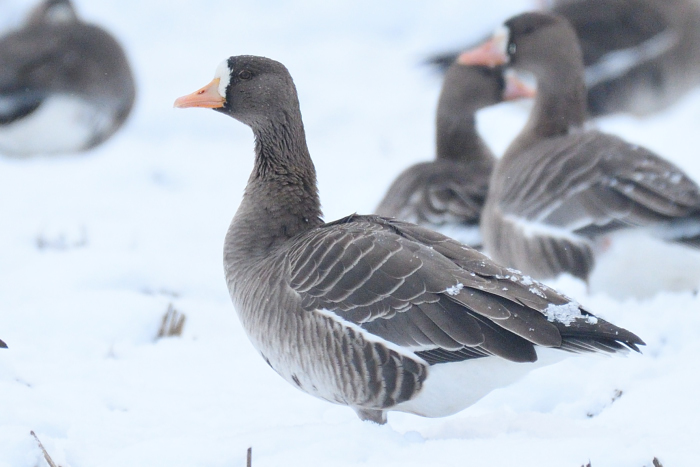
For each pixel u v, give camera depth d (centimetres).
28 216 1933
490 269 811
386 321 806
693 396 900
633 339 745
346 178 2272
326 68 3412
